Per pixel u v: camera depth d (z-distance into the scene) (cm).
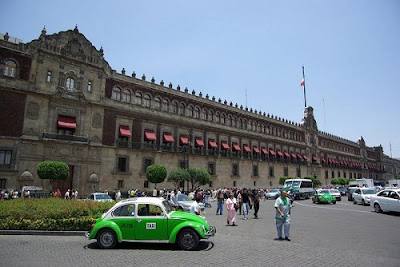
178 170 4012
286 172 7181
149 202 1127
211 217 2222
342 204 3466
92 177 3681
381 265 854
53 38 3600
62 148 3503
